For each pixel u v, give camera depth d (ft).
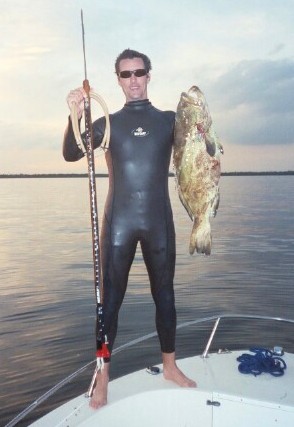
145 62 12.00
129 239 11.80
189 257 54.70
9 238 73.31
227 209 122.31
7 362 23.40
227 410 11.00
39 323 29.60
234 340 26.35
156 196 11.85
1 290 38.88
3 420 18.12
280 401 10.68
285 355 13.23
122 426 11.21
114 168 11.93
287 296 36.27
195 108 11.46
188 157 11.48
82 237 73.67
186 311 32.27
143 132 11.82
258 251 58.54
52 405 19.10
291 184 310.65
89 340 26.32
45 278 43.50
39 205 146.82
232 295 36.68
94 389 11.50
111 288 11.84
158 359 23.50
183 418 11.25
